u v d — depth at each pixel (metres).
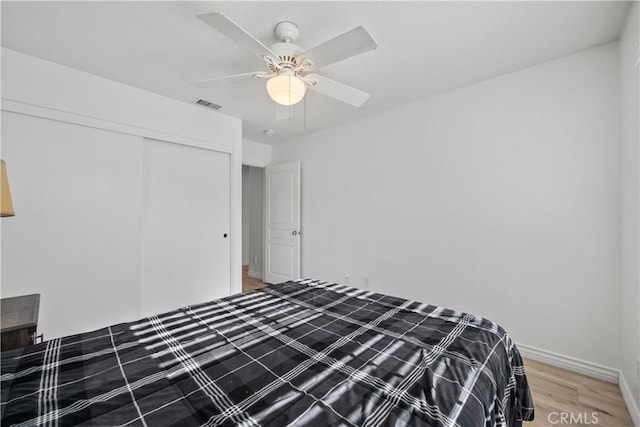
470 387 0.82
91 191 2.28
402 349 1.04
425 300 2.77
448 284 2.61
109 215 2.37
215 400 0.75
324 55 1.53
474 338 1.13
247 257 6.45
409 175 2.87
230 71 2.22
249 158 4.25
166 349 1.04
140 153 2.54
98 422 0.67
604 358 1.86
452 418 0.69
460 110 2.51
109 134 2.37
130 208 2.48
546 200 2.08
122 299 2.44
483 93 2.37
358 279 3.35
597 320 1.89
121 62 2.09
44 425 0.66
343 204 3.50
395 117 2.97
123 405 0.73
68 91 2.16
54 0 1.47
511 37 1.79
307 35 1.74
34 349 1.03
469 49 1.92
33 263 2.04
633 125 1.53
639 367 1.45
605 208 1.86
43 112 2.05
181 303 2.87
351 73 2.24
